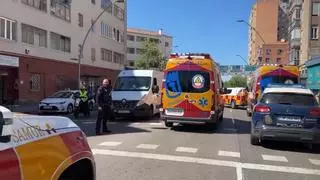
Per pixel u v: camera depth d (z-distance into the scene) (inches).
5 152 124.0
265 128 491.8
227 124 819.4
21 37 1402.6
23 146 134.0
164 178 331.9
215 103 676.7
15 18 1366.9
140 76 906.7
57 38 1679.4
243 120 928.3
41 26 1539.1
